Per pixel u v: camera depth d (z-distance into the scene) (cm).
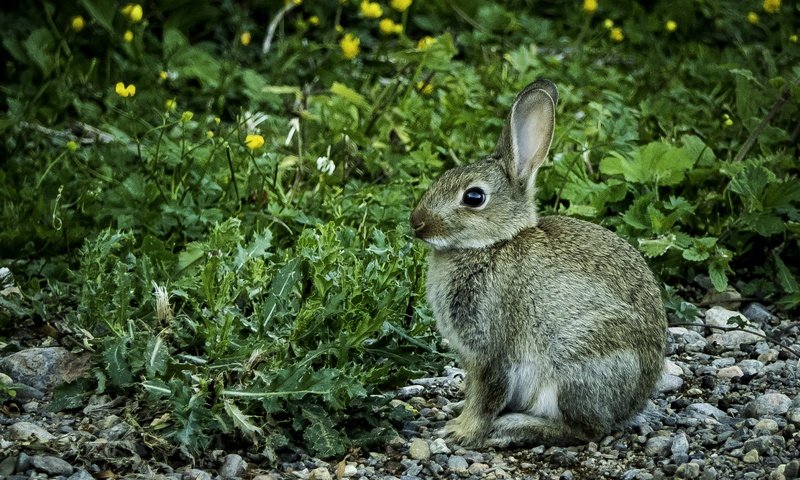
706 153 1356
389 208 1242
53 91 1568
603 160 1320
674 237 1221
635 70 1834
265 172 1349
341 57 1692
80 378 997
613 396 929
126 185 1270
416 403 1024
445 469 908
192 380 940
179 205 1254
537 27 1841
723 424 973
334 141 1432
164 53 1692
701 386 1064
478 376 955
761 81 1562
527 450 944
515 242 955
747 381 1068
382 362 1042
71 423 960
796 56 1708
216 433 924
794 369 1081
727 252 1200
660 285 1196
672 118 1503
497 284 943
